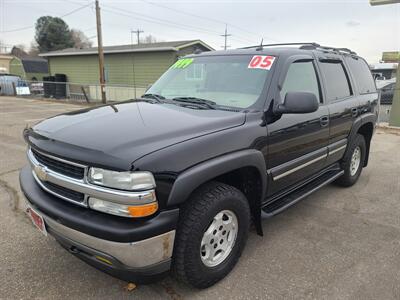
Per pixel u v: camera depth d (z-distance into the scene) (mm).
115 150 2086
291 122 3143
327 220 3814
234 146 2533
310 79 3590
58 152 2254
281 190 3395
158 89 3711
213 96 3217
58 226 2238
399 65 10164
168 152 2148
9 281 2664
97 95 22484
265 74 3129
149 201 2047
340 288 2613
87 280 2691
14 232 3398
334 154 4125
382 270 2850
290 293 2555
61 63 25891
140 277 2150
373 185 5051
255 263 2936
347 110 4156
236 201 2596
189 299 2488
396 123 10484
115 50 21594
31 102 19328
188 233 2301
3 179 4957
